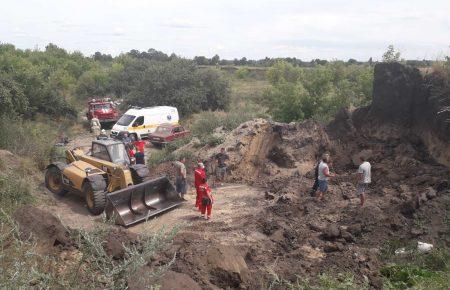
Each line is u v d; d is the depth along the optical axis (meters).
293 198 13.29
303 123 17.67
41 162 16.64
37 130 21.69
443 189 12.09
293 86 24.64
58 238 7.52
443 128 14.00
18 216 7.61
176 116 28.95
